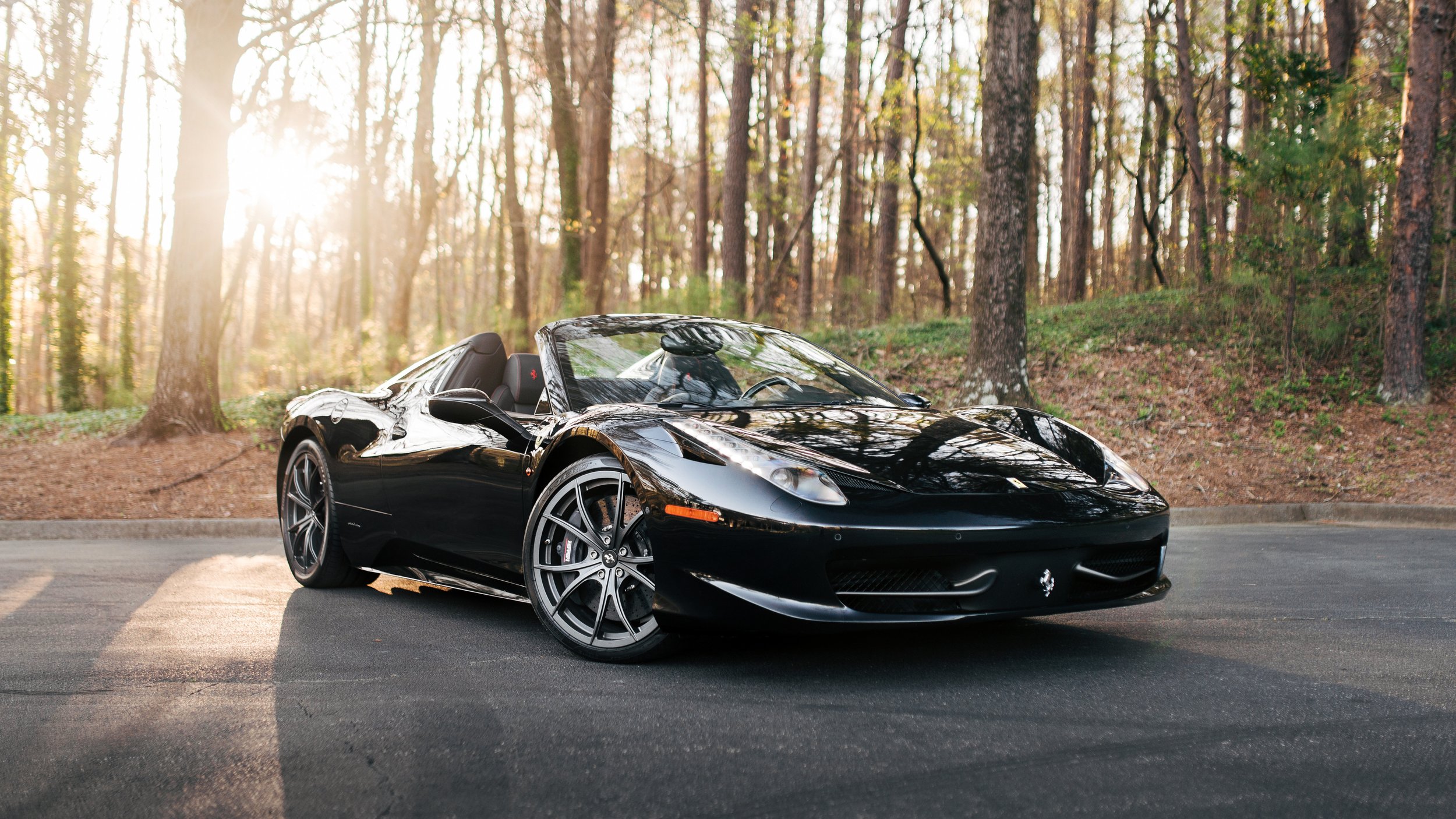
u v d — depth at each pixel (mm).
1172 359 11328
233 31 10523
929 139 20984
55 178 18656
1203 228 13539
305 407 4590
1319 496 8016
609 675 2691
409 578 4086
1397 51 14914
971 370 9156
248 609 3818
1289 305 10805
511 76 13883
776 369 3643
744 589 2498
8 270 18766
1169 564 4926
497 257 26891
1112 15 20719
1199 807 1681
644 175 32719
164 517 7539
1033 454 2928
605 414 2980
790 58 19203
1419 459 8734
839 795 1771
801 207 23844
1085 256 19922
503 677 2676
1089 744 2025
